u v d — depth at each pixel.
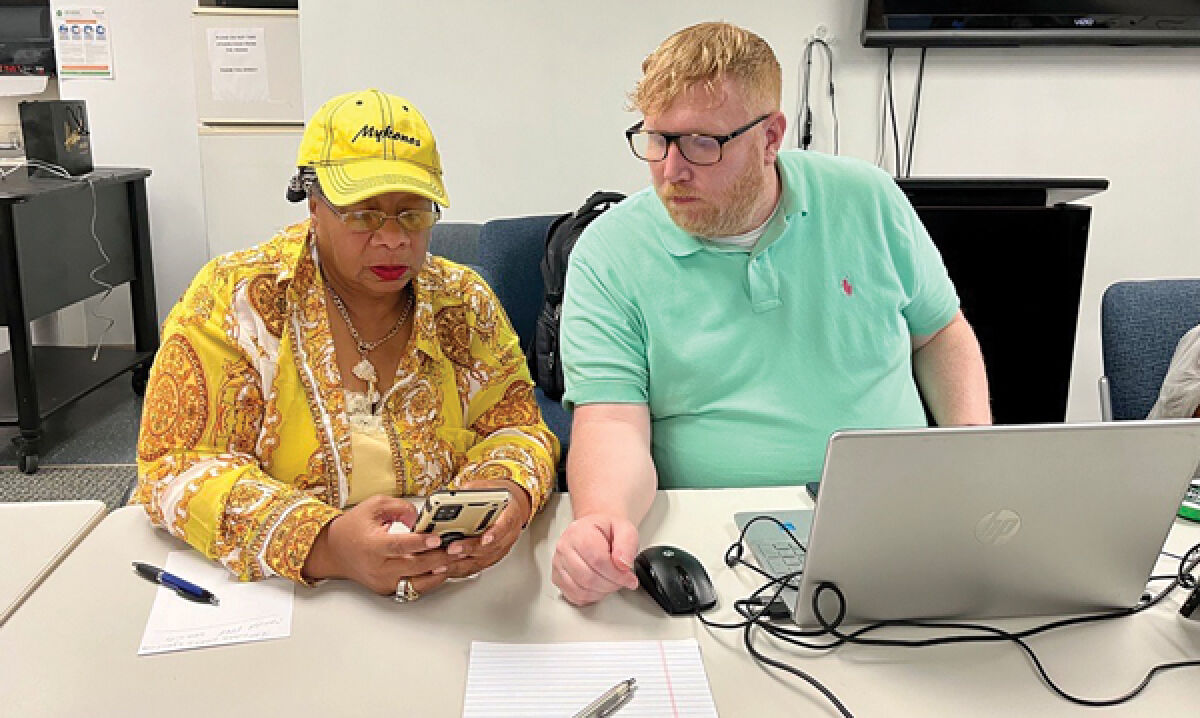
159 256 4.12
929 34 2.73
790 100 2.84
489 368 1.34
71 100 3.53
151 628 0.94
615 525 1.05
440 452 1.28
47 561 1.07
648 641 0.94
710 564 1.09
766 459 1.44
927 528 0.90
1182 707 0.85
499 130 2.82
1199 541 1.17
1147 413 1.76
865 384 1.49
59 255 3.15
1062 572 0.96
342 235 1.12
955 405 1.60
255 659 0.89
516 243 2.35
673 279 1.46
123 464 3.04
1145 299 1.78
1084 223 2.12
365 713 0.82
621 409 1.40
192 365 1.15
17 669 0.87
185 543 1.12
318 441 1.21
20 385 2.91
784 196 1.44
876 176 1.56
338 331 1.23
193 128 3.99
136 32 3.87
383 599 1.01
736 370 1.45
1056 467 0.88
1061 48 2.83
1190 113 2.91
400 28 2.72
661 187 1.38
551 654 0.91
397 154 1.13
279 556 1.02
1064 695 0.87
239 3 3.38
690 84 1.31
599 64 2.79
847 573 0.92
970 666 0.91
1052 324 2.18
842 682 0.88
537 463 1.24
